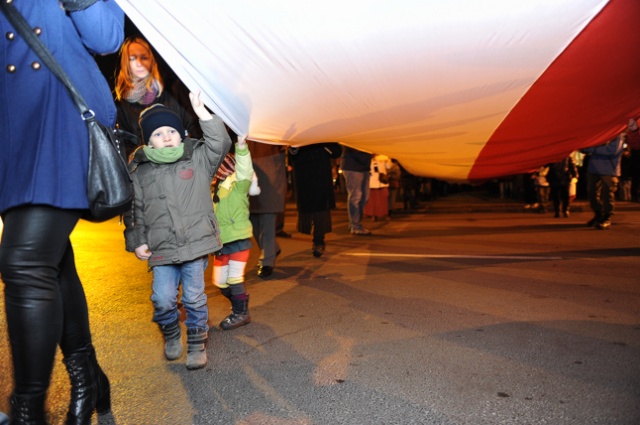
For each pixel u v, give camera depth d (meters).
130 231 3.79
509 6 3.15
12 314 2.54
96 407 3.21
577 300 5.40
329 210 8.24
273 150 6.59
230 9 3.13
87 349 3.00
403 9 3.12
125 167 2.68
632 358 3.92
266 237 6.88
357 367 3.92
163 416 3.28
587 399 3.31
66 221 2.62
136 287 6.48
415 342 4.37
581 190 18.53
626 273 6.52
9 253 2.52
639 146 5.41
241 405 3.39
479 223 12.43
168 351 4.10
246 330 4.83
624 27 3.41
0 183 2.59
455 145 5.21
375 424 3.11
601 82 4.07
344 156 10.82
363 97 3.86
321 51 3.39
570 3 3.19
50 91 2.56
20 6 2.54
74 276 2.97
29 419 2.55
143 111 3.77
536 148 5.46
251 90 3.68
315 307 5.47
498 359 3.97
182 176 3.75
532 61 3.64
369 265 7.56
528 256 7.81
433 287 6.13
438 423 3.10
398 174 14.33
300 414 3.26
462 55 3.49
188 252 3.74
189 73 3.52
